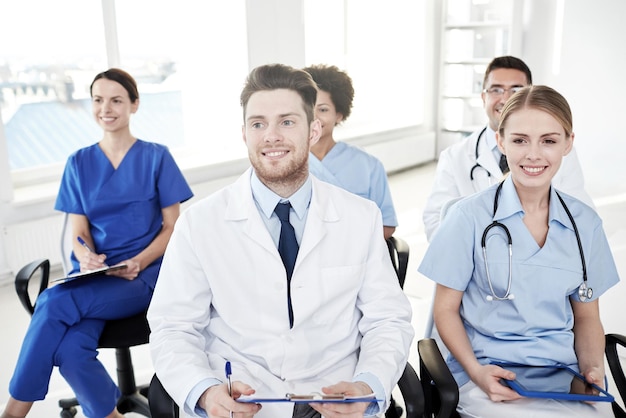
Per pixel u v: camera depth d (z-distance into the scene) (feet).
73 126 13.29
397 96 21.40
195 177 14.17
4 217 11.44
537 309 4.95
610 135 18.58
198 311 4.60
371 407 4.24
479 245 5.05
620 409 4.80
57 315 6.12
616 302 9.86
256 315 4.53
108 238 7.25
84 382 6.08
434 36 20.80
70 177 7.34
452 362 5.21
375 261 4.83
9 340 9.42
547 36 19.20
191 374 4.18
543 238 5.02
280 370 4.50
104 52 13.05
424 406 4.40
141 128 14.49
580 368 4.95
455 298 5.17
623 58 17.92
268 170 4.49
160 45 14.40
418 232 14.19
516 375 4.83
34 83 12.53
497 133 5.07
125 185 7.32
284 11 15.49
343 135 18.52
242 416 3.88
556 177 7.03
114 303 6.47
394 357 4.39
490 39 19.53
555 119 4.70
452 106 21.04
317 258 4.61
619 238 13.26
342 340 4.70
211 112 15.61
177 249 4.61
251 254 4.56
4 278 11.55
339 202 4.83
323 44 18.51
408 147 20.30
